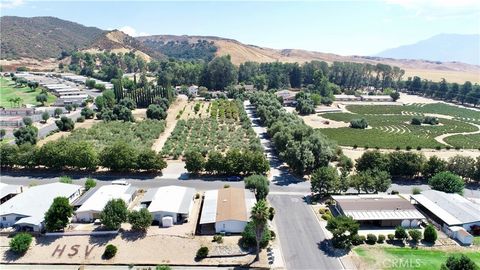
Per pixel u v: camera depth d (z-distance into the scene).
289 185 120.50
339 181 110.00
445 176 113.19
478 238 89.50
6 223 93.12
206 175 128.38
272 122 185.50
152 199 102.12
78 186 110.94
